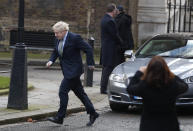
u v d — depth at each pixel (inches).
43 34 1028.5
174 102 286.5
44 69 868.6
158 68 282.0
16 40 1023.0
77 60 450.6
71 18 1040.8
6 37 1028.5
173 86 283.6
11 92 503.2
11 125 457.1
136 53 580.4
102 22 629.9
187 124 465.1
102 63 629.6
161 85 282.4
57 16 1039.0
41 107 519.2
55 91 626.8
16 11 1029.8
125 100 506.0
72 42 446.3
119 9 641.6
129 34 642.2
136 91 284.2
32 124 464.1
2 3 1027.9
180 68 505.7
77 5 1037.2
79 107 531.5
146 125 283.1
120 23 638.5
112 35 623.2
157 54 565.9
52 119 450.0
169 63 523.5
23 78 502.0
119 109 529.3
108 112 528.4
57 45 452.8
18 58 500.4
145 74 285.1
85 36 1039.0
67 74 446.9
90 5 1034.7
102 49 630.5
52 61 460.4
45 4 1035.3
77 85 454.3
